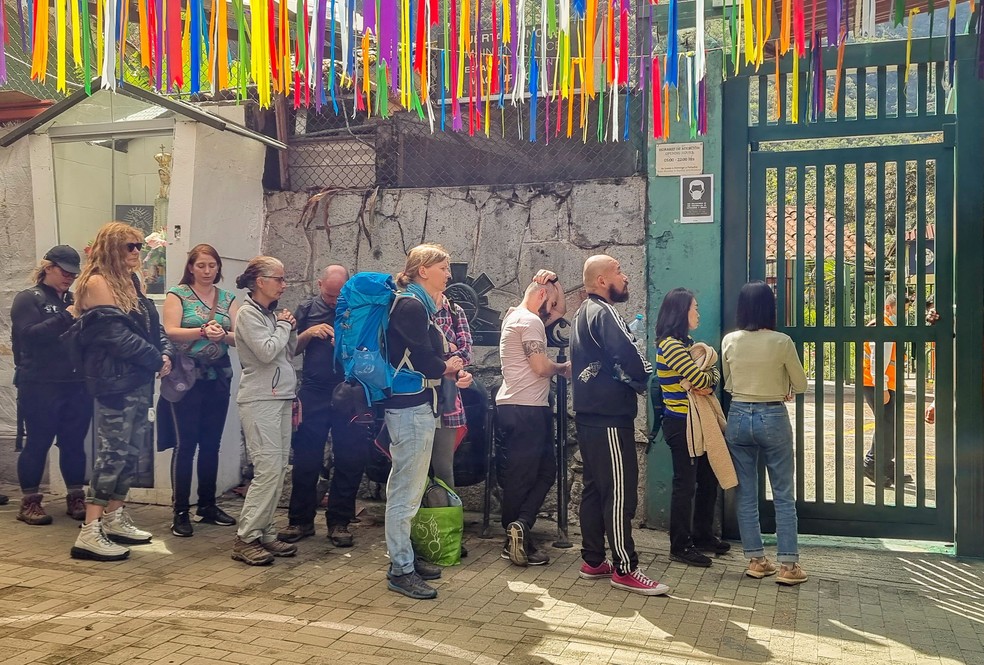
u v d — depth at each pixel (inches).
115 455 181.2
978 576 181.2
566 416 205.0
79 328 179.5
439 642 138.8
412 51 136.7
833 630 148.3
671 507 189.3
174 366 197.2
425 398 163.5
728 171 209.6
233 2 127.3
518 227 225.8
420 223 233.5
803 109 205.2
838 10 113.7
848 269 528.4
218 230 229.8
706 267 209.6
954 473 197.3
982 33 122.4
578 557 192.2
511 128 230.5
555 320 199.9
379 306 160.4
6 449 250.2
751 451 178.9
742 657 135.7
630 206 216.8
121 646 132.9
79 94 218.4
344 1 128.2
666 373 185.5
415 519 183.9
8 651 129.6
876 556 195.8
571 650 136.9
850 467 318.7
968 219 193.5
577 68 205.0
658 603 161.3
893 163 205.3
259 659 129.3
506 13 137.3
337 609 153.6
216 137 226.8
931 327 199.8
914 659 135.8
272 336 178.4
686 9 200.4
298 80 138.5
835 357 207.0
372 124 241.1
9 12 222.7
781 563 173.8
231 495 238.2
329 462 231.6
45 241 239.1
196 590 162.4
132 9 178.5
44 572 170.9
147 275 232.4
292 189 250.4
